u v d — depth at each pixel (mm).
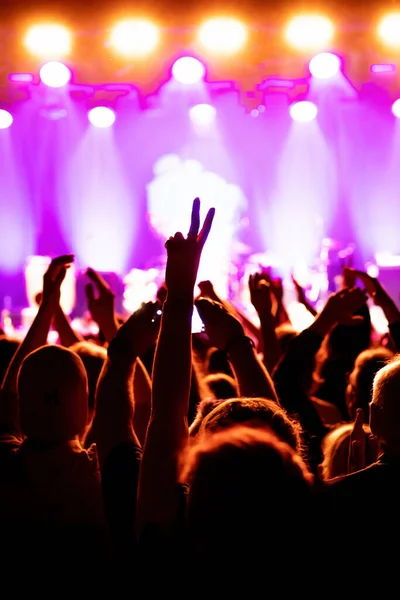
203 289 3520
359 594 1636
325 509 1552
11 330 13227
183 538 1548
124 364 2053
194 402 2777
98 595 1966
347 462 2365
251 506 1323
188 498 1396
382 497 1791
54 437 2033
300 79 13836
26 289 15242
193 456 1400
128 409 1979
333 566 1588
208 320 2176
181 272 1797
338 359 3811
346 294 2725
